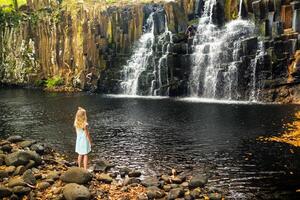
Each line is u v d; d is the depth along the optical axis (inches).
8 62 2640.3
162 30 2054.6
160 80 1927.9
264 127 1109.1
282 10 1692.9
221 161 821.9
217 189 663.8
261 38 1700.3
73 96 1984.5
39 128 1190.3
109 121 1270.9
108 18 2203.5
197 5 1988.2
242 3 1849.2
